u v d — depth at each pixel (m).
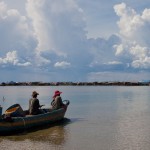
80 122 27.50
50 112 25.41
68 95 79.12
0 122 20.95
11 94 84.38
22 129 22.48
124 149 17.89
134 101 54.91
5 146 18.47
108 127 24.94
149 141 19.73
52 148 18.11
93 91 107.38
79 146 18.55
